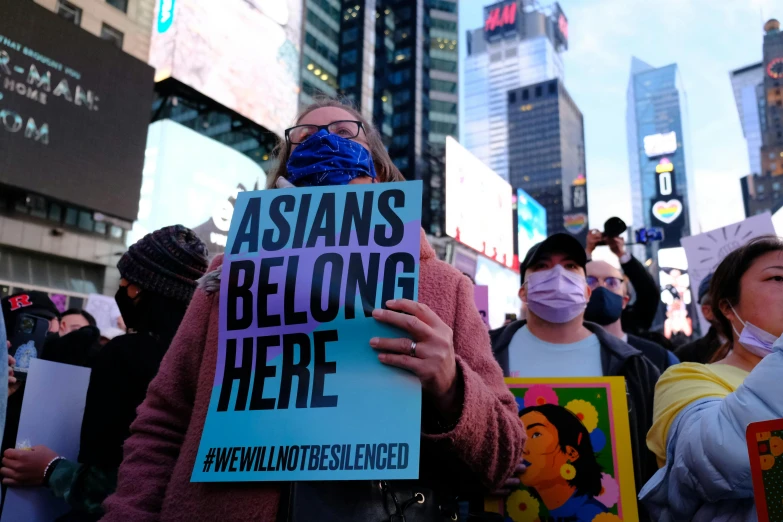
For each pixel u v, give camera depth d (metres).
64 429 2.02
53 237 19.39
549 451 1.94
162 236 2.02
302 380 1.16
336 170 1.48
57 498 1.92
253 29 26.33
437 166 58.94
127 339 1.85
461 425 1.10
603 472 1.88
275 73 27.39
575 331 2.59
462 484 1.27
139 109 19.33
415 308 1.12
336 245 1.25
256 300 1.25
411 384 1.10
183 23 22.88
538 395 2.01
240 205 1.36
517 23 171.38
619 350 2.37
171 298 1.97
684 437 1.46
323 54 52.03
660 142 178.12
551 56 168.50
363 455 1.07
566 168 142.75
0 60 15.34
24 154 15.79
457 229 23.55
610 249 3.92
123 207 18.42
